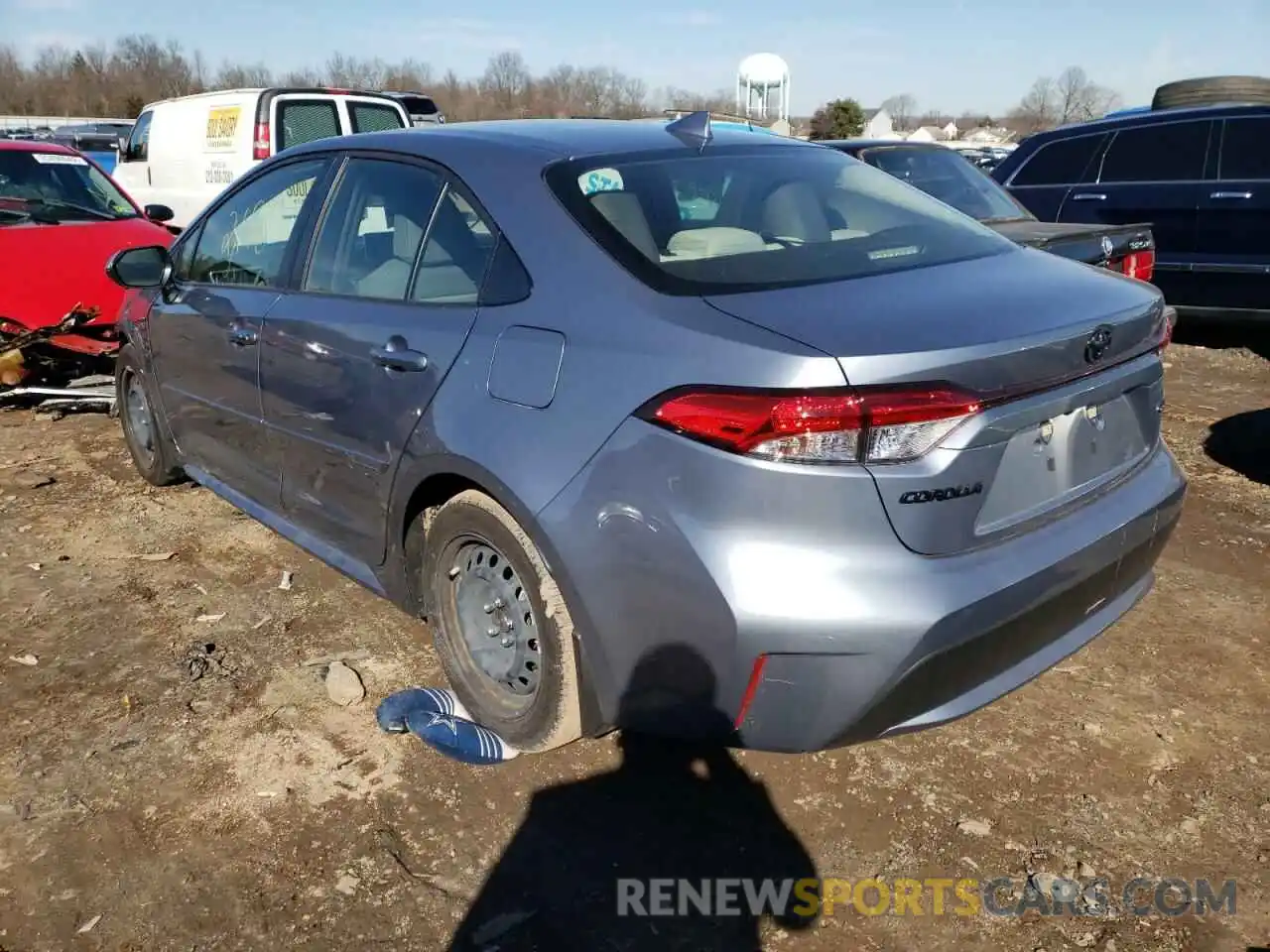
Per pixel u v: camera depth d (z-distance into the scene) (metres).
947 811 2.73
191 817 2.73
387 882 2.50
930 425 2.17
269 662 3.49
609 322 2.46
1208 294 8.22
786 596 2.17
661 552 2.29
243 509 4.15
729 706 2.30
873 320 2.28
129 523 4.70
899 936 2.34
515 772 2.91
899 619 2.17
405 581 3.20
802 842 2.63
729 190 3.01
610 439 2.37
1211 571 4.13
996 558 2.33
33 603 3.92
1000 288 2.59
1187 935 2.33
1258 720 3.12
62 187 7.45
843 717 2.25
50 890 2.48
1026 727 3.10
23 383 6.21
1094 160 8.79
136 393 5.03
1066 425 2.51
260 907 2.42
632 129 3.30
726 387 2.20
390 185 3.28
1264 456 5.52
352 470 3.23
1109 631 3.66
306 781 2.87
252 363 3.68
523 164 2.92
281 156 3.89
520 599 2.80
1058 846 2.61
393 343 2.98
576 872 2.54
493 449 2.61
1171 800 2.76
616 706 2.51
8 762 2.96
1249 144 7.95
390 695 3.24
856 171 3.43
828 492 2.15
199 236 4.31
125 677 3.39
